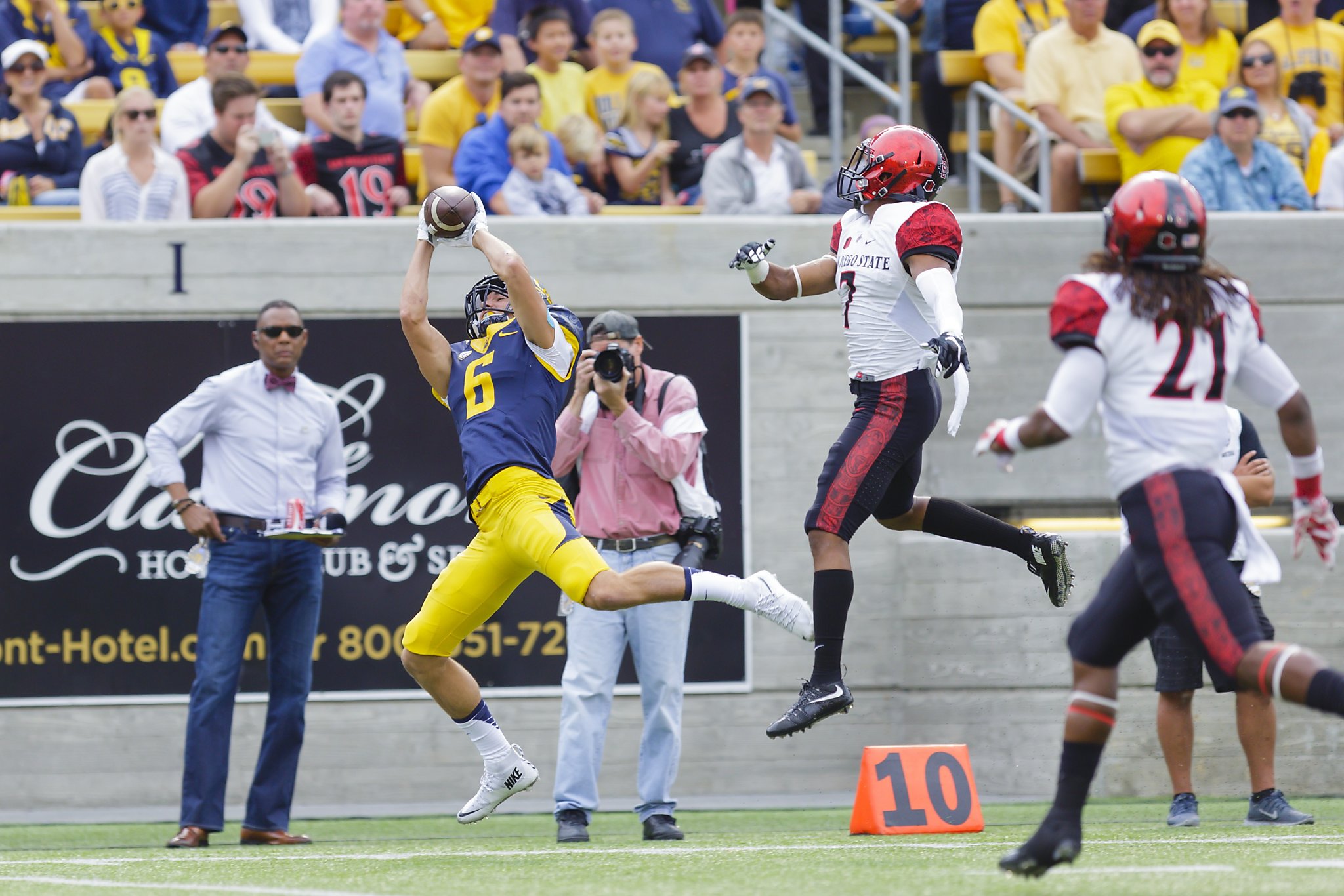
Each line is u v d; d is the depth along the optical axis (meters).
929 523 19.61
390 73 35.34
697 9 39.28
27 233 29.67
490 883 15.57
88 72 36.38
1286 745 28.92
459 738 29.78
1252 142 32.44
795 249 30.55
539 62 35.88
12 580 29.28
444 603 18.83
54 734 29.27
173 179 30.95
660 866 17.09
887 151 18.28
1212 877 14.74
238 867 18.23
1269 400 14.30
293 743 23.70
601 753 22.56
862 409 18.38
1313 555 29.36
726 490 30.23
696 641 30.05
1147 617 13.70
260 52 37.47
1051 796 29.08
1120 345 13.52
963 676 29.73
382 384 29.89
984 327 30.73
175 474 23.73
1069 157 34.41
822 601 17.97
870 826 21.67
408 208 33.06
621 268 30.34
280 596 24.11
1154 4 38.97
